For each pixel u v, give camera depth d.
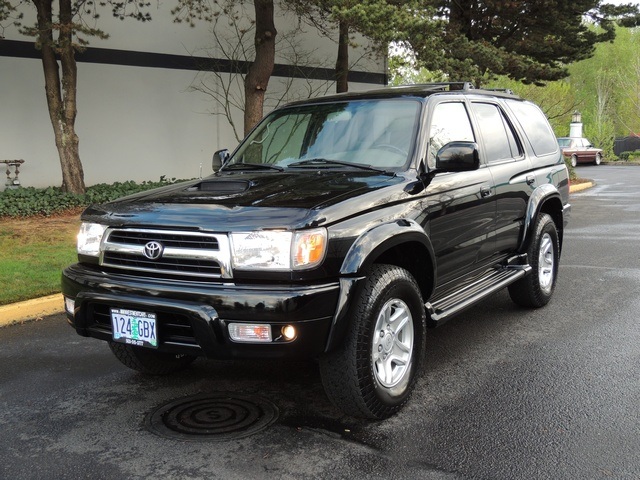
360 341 3.49
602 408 3.92
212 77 16.89
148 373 4.59
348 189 3.77
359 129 4.67
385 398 3.69
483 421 3.76
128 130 15.60
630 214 14.16
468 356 4.94
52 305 6.40
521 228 5.82
